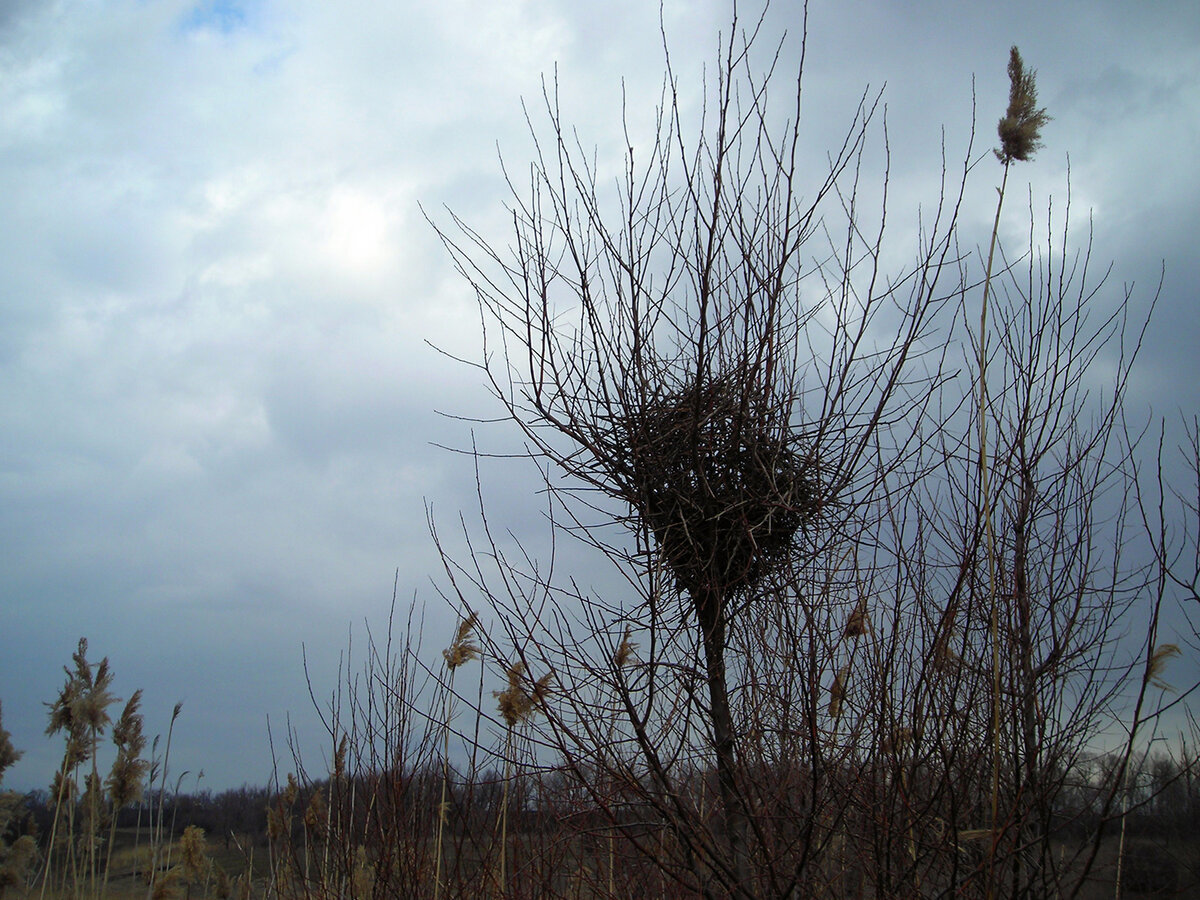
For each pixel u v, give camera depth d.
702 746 4.21
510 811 5.21
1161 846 4.08
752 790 4.04
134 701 7.77
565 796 4.41
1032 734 4.10
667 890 4.25
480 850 5.11
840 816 3.72
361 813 5.64
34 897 7.18
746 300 4.43
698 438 4.32
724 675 4.38
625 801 3.86
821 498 4.50
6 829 7.35
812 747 3.61
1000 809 4.15
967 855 4.06
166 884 6.80
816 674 3.72
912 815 3.82
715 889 3.96
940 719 3.89
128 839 7.58
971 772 4.00
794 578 4.31
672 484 4.49
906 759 3.94
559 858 4.75
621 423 4.51
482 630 4.07
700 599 4.43
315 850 5.96
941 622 3.92
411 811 5.39
